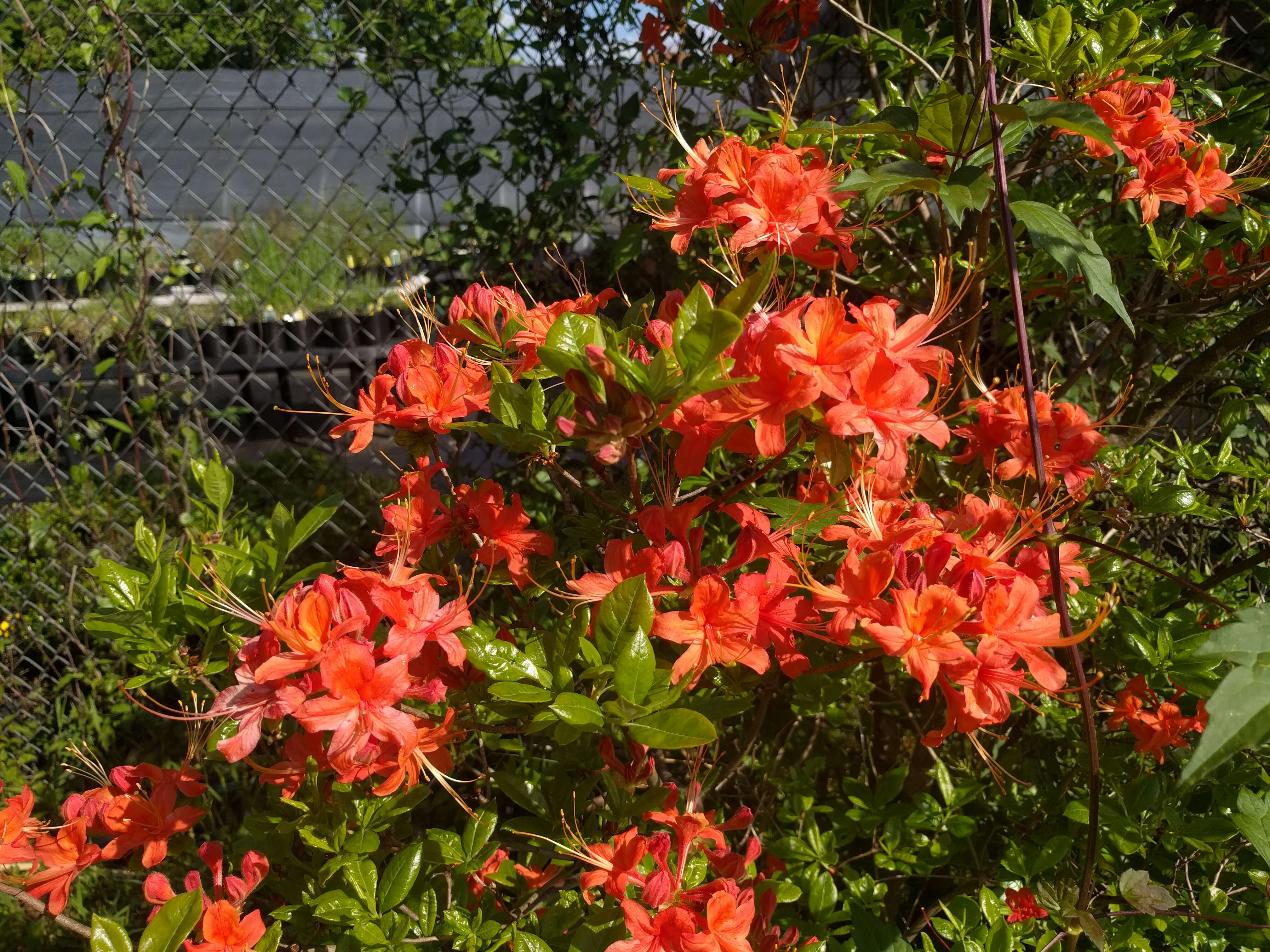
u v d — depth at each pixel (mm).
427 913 1528
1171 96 1749
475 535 1618
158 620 1757
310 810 1594
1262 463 2268
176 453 3631
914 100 2361
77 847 1586
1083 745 1953
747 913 1267
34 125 3967
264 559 1885
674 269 3391
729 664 1312
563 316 1182
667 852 1411
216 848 1543
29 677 3793
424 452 1581
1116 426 2061
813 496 1548
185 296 4070
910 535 1309
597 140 3338
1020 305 1180
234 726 1463
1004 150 1403
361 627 1267
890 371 1189
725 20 2285
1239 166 2270
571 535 1919
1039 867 1725
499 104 3893
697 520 1689
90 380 4398
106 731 3357
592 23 3307
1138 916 1671
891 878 2260
